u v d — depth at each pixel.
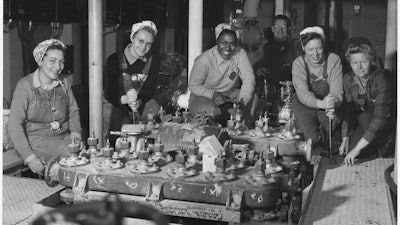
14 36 7.25
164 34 7.95
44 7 7.57
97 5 6.58
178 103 7.27
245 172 4.46
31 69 7.42
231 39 7.16
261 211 4.14
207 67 7.25
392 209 4.96
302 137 5.99
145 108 7.45
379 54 7.52
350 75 7.07
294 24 7.77
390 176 5.88
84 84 7.89
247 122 7.12
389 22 7.26
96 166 4.51
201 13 7.27
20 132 6.09
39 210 4.50
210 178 4.20
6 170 6.19
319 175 6.23
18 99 6.11
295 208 4.64
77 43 7.96
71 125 6.48
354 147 7.02
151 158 4.66
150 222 4.03
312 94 7.18
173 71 7.70
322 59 7.12
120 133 5.27
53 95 6.28
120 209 1.35
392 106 6.93
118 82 7.45
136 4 7.88
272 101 7.42
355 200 5.30
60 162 4.60
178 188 4.20
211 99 7.12
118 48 7.84
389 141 7.02
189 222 4.36
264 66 7.61
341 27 7.65
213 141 4.46
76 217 1.34
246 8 7.76
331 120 7.12
